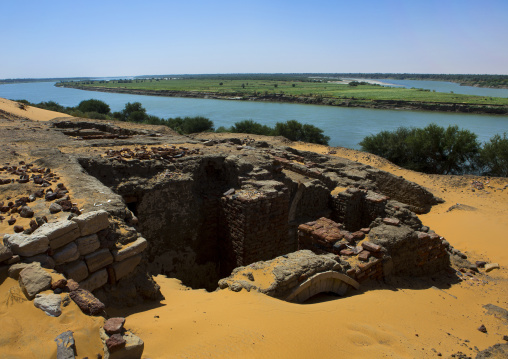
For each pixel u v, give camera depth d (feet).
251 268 26.94
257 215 37.70
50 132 63.72
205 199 41.47
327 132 190.60
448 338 23.35
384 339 21.09
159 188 37.93
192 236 40.98
